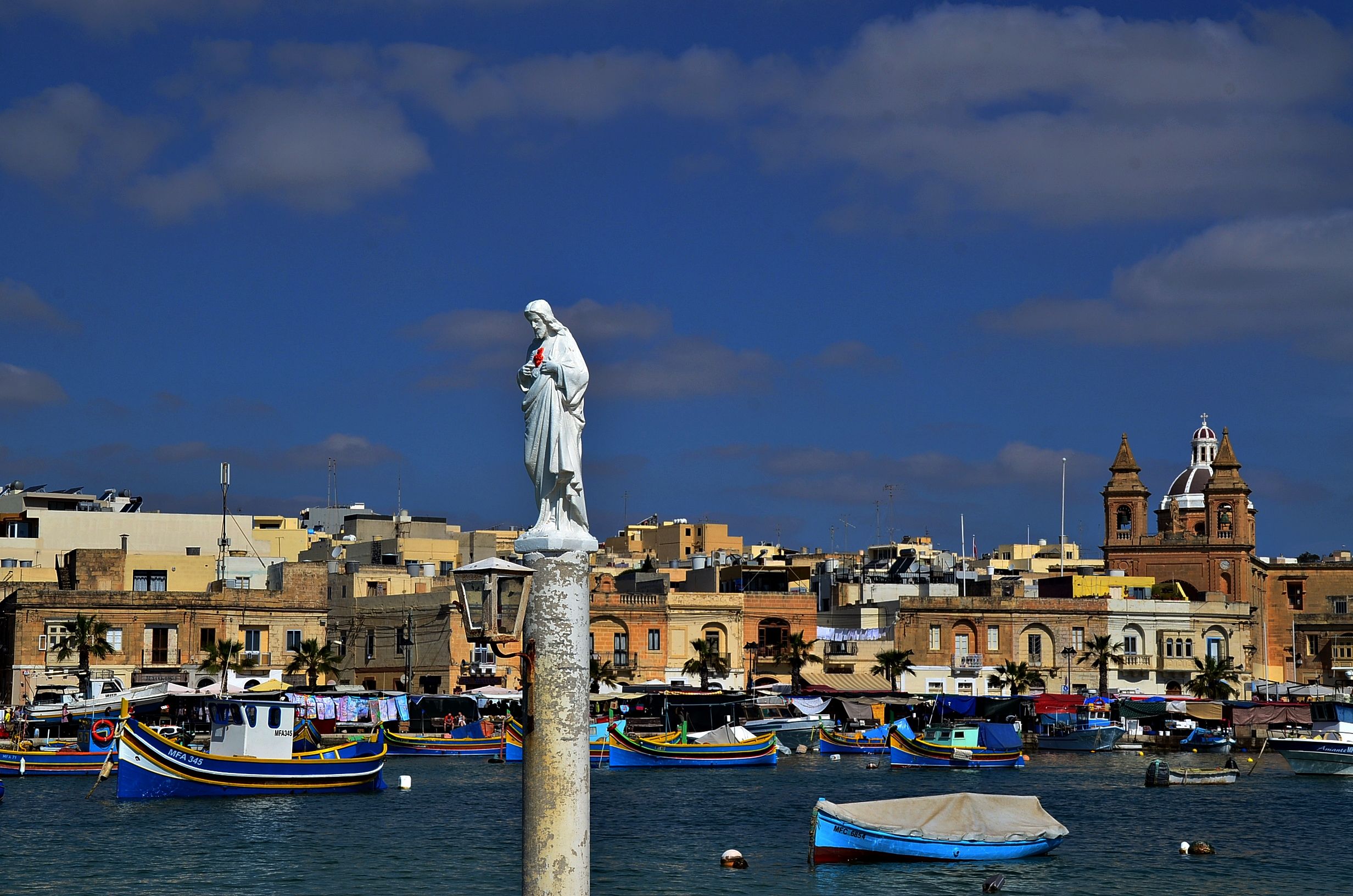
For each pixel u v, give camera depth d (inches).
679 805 3531.0
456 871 2461.9
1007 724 4972.9
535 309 1033.5
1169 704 6299.2
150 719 5167.3
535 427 1027.3
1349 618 7465.6
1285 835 3026.6
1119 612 6722.4
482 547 7224.4
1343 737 4621.1
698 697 5216.5
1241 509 7258.9
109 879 2394.2
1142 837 2989.7
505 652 1041.5
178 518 6747.1
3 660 5654.5
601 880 2415.1
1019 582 7071.9
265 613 5861.2
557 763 1005.2
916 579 7283.5
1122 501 7445.9
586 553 1026.7
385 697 5137.8
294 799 3503.9
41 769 4037.9
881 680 6264.8
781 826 3117.6
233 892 2279.8
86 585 5841.5
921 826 2588.6
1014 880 2440.9
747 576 7263.8
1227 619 6835.6
